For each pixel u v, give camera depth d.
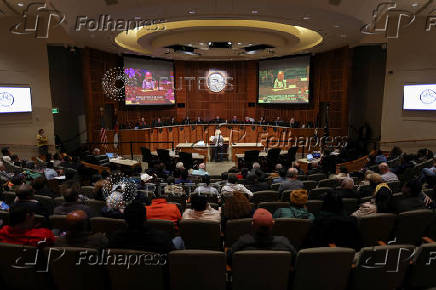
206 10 9.28
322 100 17.52
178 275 2.86
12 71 12.73
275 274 2.82
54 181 7.73
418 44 13.19
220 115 21.27
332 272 2.87
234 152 13.97
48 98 13.49
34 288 3.07
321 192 5.91
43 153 12.91
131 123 17.33
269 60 19.36
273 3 8.68
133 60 17.91
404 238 4.07
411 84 13.34
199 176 7.86
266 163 11.99
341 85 16.09
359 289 3.00
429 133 13.18
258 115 20.73
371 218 3.96
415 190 4.38
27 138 13.20
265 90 19.73
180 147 13.94
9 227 3.17
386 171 6.92
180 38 13.23
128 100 17.77
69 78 17.39
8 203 5.59
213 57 19.56
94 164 10.48
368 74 17.33
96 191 5.32
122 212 4.37
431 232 4.10
